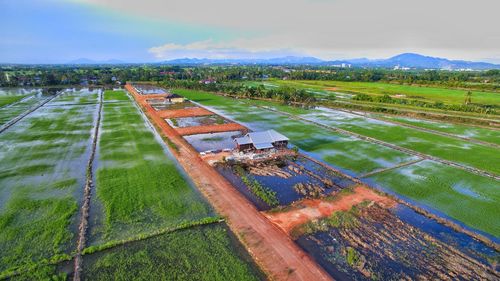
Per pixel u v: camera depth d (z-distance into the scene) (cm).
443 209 3269
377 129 6744
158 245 2516
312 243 2605
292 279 2170
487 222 3019
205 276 2184
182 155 4728
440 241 2683
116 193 3397
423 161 4722
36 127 6406
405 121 7656
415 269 2336
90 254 2395
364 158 4819
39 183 3647
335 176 4084
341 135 6209
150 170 4103
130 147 5147
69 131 6141
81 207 3106
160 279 2152
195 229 2752
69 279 2152
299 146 5406
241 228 2758
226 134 6169
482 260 2464
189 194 3416
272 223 2862
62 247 2472
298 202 3288
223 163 4381
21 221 2816
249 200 3338
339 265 2347
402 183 3894
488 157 4912
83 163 4347
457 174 4200
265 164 4450
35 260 2317
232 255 2417
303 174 4125
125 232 2673
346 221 2936
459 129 6856
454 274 2298
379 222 2964
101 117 7581
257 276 2200
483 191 3688
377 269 2320
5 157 4531
